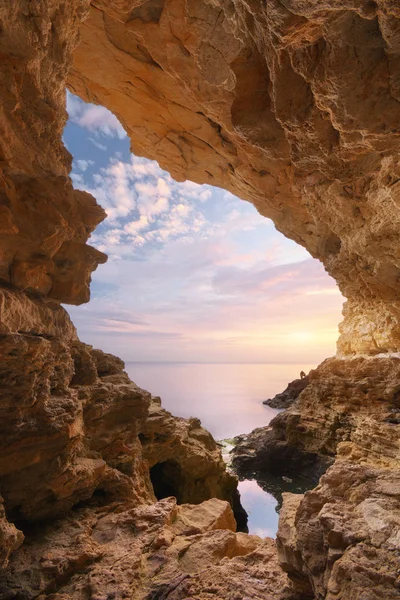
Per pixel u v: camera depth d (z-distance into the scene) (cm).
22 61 511
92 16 1127
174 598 477
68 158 698
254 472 2062
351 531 387
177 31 1070
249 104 648
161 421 1145
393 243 1291
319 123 535
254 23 524
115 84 1402
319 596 377
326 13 376
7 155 536
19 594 479
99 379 954
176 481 1209
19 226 583
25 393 586
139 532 652
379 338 1898
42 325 684
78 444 750
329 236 1786
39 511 628
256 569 536
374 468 493
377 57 405
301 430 2017
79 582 516
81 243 754
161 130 1592
